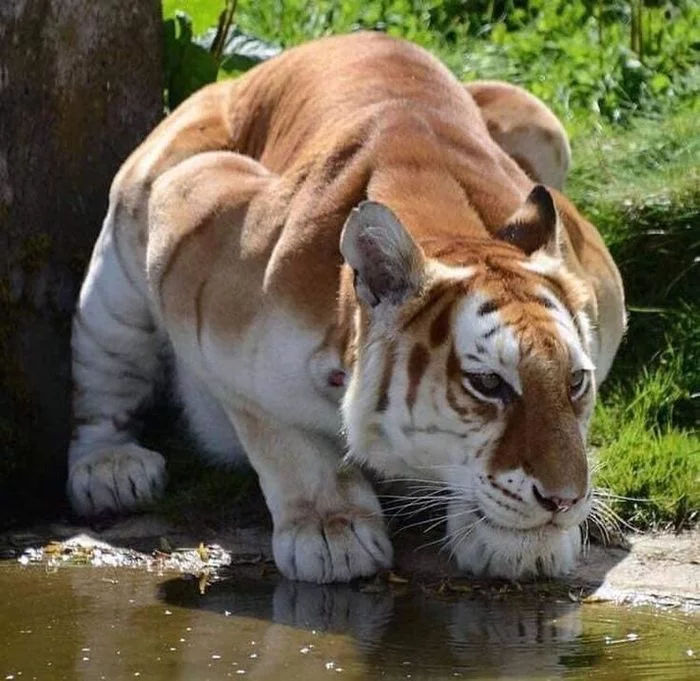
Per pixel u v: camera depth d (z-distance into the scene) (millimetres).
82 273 12578
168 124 12352
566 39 18078
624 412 12242
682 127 15109
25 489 12211
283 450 10508
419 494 10312
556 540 9602
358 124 10680
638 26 17625
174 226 11047
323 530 10250
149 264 11234
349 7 19344
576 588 10047
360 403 9594
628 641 9125
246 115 12234
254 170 11211
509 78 17328
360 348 9570
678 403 12477
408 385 9383
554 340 9109
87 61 12562
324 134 10930
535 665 8750
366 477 10766
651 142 14969
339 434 10422
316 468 10461
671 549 10562
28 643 9227
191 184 11180
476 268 9422
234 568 10578
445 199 10141
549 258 9641
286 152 11430
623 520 10859
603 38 17922
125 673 8734
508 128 12484
